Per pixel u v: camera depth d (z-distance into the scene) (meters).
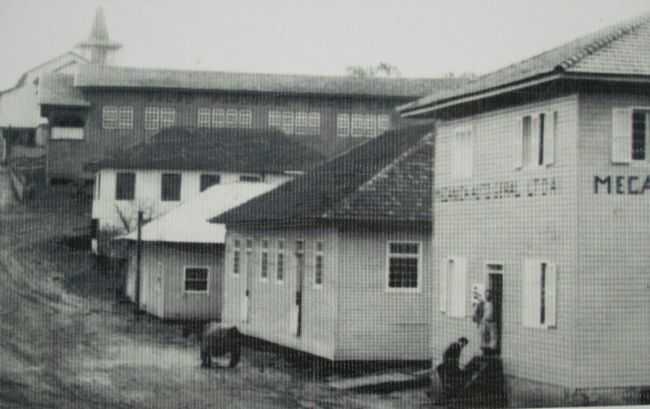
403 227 27.48
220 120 38.81
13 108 38.31
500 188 24.28
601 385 22.08
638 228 22.33
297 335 29.38
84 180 38.34
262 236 32.38
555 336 22.41
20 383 26.30
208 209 36.62
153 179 37.69
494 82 23.94
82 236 37.25
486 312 24.12
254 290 32.78
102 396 25.11
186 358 29.92
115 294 35.81
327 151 38.59
